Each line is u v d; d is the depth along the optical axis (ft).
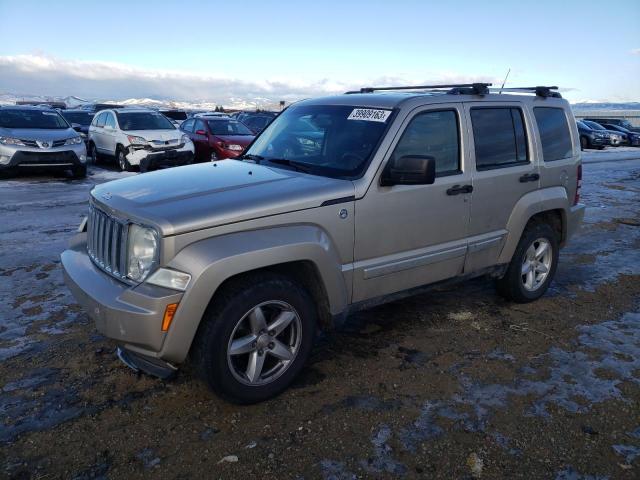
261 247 10.61
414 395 11.81
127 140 49.19
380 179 12.61
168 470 9.32
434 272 14.28
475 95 15.16
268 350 11.29
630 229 29.04
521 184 15.98
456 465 9.58
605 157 76.69
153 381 12.14
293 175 12.67
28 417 10.71
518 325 15.71
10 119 44.70
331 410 11.18
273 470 9.35
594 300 17.99
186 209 10.46
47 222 27.35
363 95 14.93
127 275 10.64
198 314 10.10
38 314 15.57
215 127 54.75
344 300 12.31
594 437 10.46
